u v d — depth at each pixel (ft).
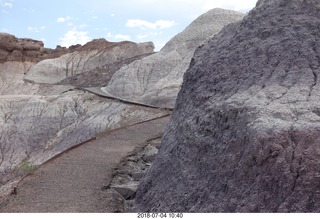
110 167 49.73
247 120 29.40
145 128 82.33
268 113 28.71
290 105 29.30
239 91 35.17
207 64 43.01
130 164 52.44
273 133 26.32
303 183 23.59
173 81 182.29
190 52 208.74
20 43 350.64
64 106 195.83
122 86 206.28
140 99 174.19
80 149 60.34
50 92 277.23
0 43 336.49
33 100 207.31
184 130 39.01
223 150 30.78
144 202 37.19
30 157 157.48
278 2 42.11
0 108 208.74
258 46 38.86
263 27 40.55
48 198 38.01
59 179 44.19
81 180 43.98
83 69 330.75
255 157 26.45
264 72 35.47
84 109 188.14
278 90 31.89
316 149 24.79
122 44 358.23
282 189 24.07
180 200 31.83
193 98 41.65
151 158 57.21
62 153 57.31
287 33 37.91
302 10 39.93
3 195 40.93
